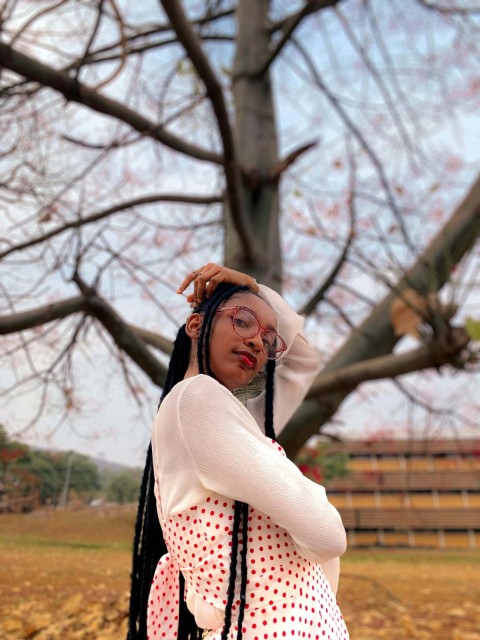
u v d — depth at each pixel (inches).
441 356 130.9
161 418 50.5
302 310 186.1
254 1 194.7
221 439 46.4
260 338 52.7
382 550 681.6
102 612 189.8
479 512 943.7
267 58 177.5
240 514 47.8
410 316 136.1
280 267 164.4
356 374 141.3
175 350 57.2
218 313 53.4
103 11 131.6
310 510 45.8
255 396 68.7
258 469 45.7
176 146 159.8
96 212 183.8
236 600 46.8
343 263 180.4
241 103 180.1
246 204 165.5
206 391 48.1
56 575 221.3
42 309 148.7
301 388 69.6
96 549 219.5
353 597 259.1
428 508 968.3
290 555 47.9
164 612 56.1
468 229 155.4
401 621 214.8
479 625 221.0
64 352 171.0
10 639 166.7
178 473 48.9
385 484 897.5
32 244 178.7
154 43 190.4
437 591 304.0
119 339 155.6
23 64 135.5
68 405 169.3
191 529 48.6
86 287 153.2
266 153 173.5
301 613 46.4
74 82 142.9
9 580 215.8
